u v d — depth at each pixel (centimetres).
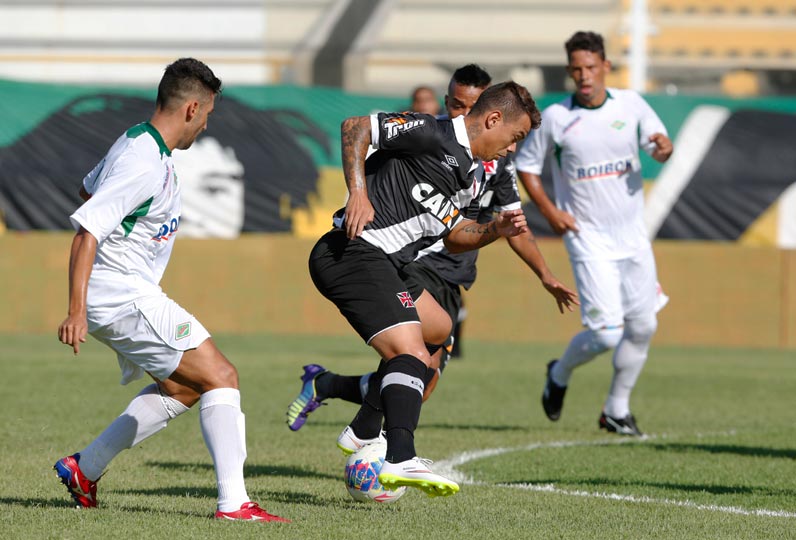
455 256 2250
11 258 6381
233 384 1598
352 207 1669
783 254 6262
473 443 2683
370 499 1775
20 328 6391
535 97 6550
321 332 6438
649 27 7562
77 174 6475
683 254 6322
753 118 6462
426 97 3394
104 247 1567
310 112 6556
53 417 2967
